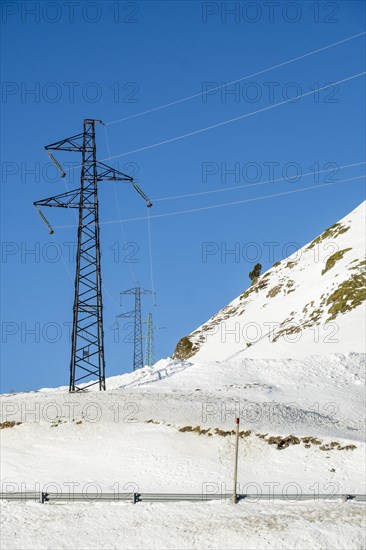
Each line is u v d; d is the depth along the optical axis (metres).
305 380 70.44
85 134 67.94
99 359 66.62
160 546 42.06
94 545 42.88
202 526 43.31
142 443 55.38
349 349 95.75
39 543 43.41
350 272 120.50
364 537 41.12
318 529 41.91
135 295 118.75
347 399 64.62
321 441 53.34
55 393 67.50
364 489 48.59
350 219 157.62
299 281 143.25
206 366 75.12
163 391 65.50
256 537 41.56
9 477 53.34
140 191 68.56
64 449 56.12
